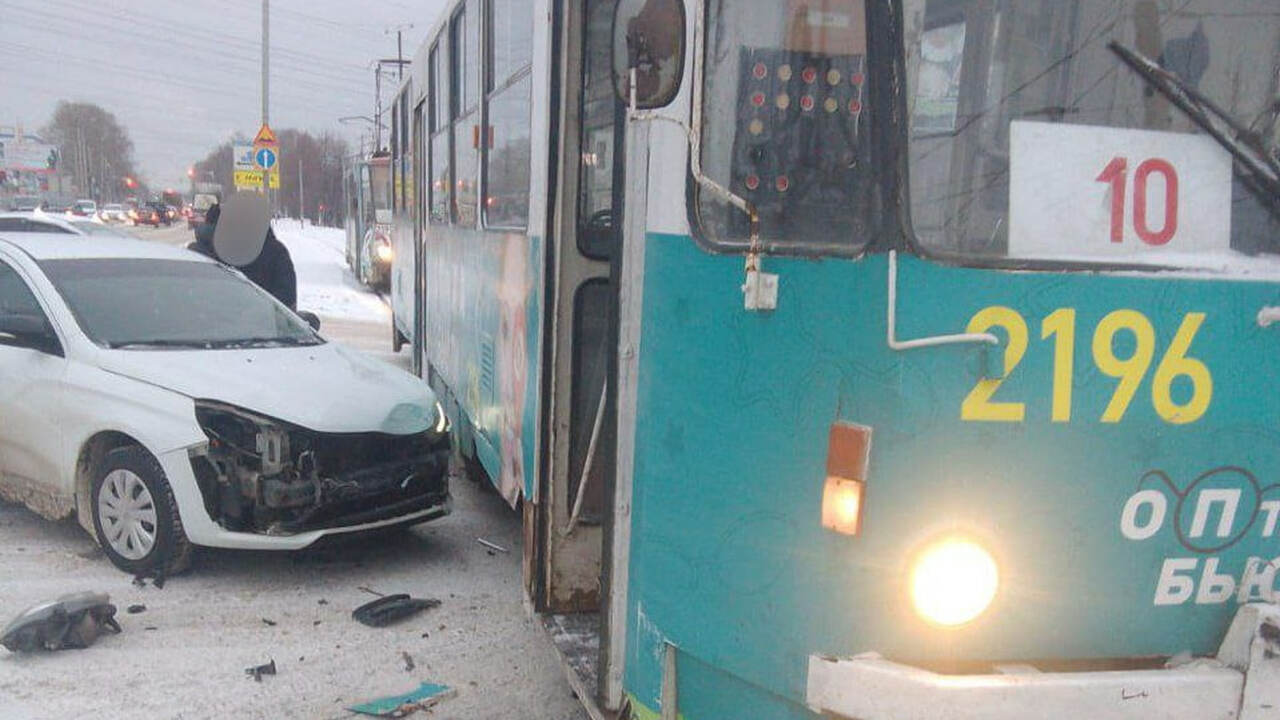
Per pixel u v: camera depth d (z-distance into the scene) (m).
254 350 5.85
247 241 8.41
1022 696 2.29
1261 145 2.49
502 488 5.08
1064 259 2.40
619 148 3.04
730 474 2.68
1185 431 2.43
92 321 5.65
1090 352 2.38
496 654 4.55
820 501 2.49
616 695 3.12
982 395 2.36
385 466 5.46
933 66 2.40
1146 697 2.32
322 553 5.84
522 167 4.62
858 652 2.44
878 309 2.38
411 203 10.67
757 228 2.57
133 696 3.99
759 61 2.62
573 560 4.07
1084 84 2.46
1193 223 2.47
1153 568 2.46
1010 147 2.43
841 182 2.50
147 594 5.05
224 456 5.06
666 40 2.67
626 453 3.03
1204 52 2.50
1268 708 2.36
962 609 2.39
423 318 9.59
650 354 2.91
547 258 3.99
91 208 72.19
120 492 5.26
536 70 4.23
